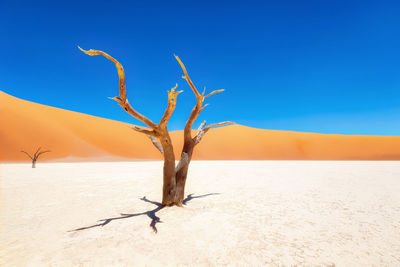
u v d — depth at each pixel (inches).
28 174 521.0
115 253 115.0
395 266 98.3
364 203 217.8
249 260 105.4
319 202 224.4
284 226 152.7
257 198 246.8
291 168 736.3
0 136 1411.2
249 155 2203.5
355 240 127.1
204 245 123.6
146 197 256.7
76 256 111.7
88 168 759.7
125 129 2320.4
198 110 208.2
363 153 2263.8
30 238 135.4
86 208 206.8
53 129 1696.6
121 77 140.7
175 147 2217.0
